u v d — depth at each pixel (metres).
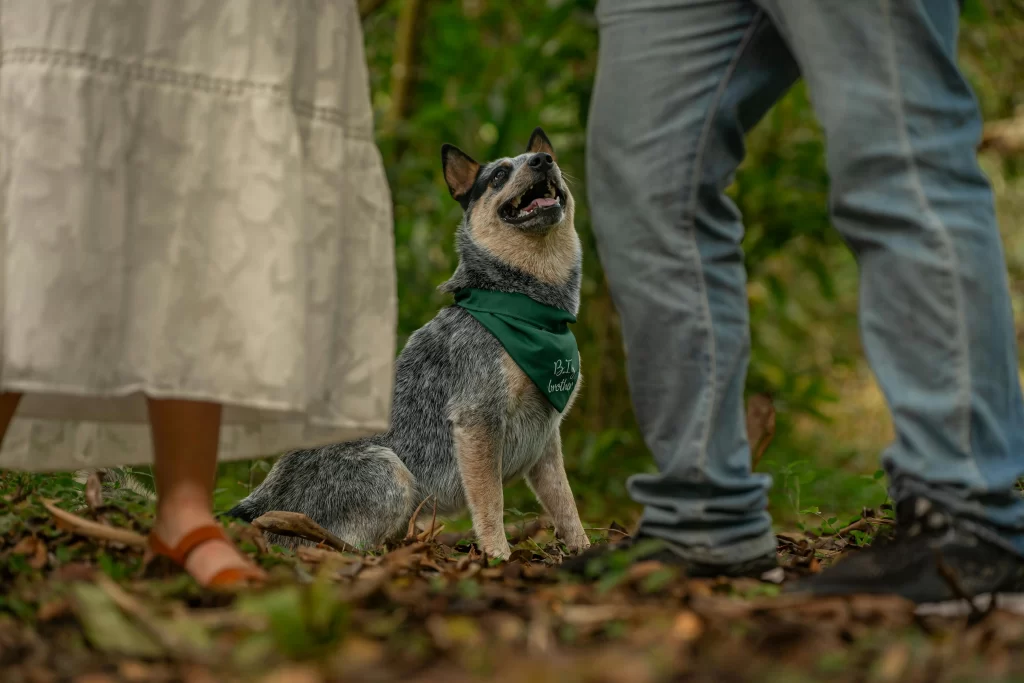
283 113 2.69
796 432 10.79
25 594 2.45
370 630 2.10
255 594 2.39
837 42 2.45
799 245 9.83
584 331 8.40
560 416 4.93
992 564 2.37
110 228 2.54
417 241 7.93
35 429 3.18
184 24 2.64
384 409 2.96
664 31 2.68
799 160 8.72
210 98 2.64
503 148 7.92
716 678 1.84
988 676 1.81
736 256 2.78
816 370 9.93
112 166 2.54
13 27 2.57
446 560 3.75
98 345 2.52
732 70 2.68
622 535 4.55
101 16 2.55
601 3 2.80
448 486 4.88
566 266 5.18
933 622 2.28
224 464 6.54
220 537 2.72
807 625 2.13
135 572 2.76
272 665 1.92
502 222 5.06
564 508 4.98
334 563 3.05
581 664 1.86
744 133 2.85
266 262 2.61
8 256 2.52
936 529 2.38
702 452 2.65
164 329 2.56
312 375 2.77
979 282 2.38
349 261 2.93
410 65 8.68
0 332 2.54
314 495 4.80
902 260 2.41
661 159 2.68
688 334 2.67
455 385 4.83
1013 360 2.44
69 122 2.52
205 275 2.60
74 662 2.01
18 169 2.52
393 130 8.34
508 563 3.60
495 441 4.75
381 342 2.97
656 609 2.28
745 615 2.26
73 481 3.88
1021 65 9.26
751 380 8.74
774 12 2.58
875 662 1.93
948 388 2.38
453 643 2.03
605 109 2.76
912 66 2.43
